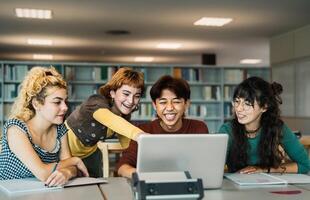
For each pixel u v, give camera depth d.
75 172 2.09
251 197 1.71
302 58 7.67
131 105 2.41
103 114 2.19
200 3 5.92
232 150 2.40
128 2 5.87
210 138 1.72
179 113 2.31
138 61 12.94
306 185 1.97
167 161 1.70
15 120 2.02
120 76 2.38
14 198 1.66
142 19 6.97
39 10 6.30
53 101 1.99
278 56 8.52
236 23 7.29
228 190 1.84
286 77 8.25
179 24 7.37
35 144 2.05
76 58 12.16
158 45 9.78
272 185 1.97
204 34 8.36
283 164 2.41
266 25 7.47
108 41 9.23
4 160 2.04
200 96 8.80
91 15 6.66
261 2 5.88
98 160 2.69
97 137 2.44
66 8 6.18
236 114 2.35
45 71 2.03
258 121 2.38
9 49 10.36
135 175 1.52
